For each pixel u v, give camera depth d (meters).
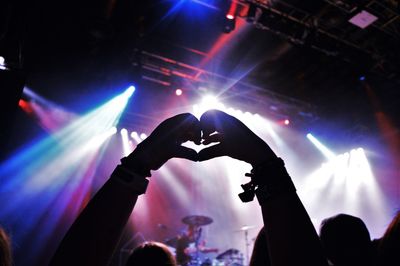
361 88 9.68
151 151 0.74
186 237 8.55
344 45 8.20
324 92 10.16
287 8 7.34
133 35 7.68
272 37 8.24
